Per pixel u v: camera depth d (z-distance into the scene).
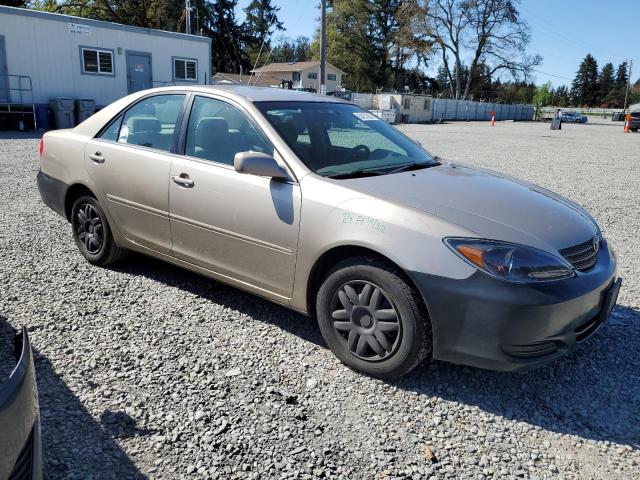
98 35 21.69
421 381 3.12
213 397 2.89
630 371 3.29
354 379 3.11
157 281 4.49
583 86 121.56
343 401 2.90
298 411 2.79
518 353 2.75
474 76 71.75
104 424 2.63
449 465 2.45
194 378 3.06
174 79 24.70
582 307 2.85
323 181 3.23
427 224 2.85
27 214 6.63
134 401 2.83
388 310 2.98
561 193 9.30
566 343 2.87
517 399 2.98
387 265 2.96
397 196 3.08
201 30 56.78
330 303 3.20
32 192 7.94
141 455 2.44
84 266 4.78
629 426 2.77
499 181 3.75
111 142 4.42
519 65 64.75
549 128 41.22
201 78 25.70
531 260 2.74
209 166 3.71
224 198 3.57
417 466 2.44
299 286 3.31
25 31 19.67
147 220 4.13
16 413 1.68
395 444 2.58
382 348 3.02
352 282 3.08
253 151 3.54
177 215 3.89
